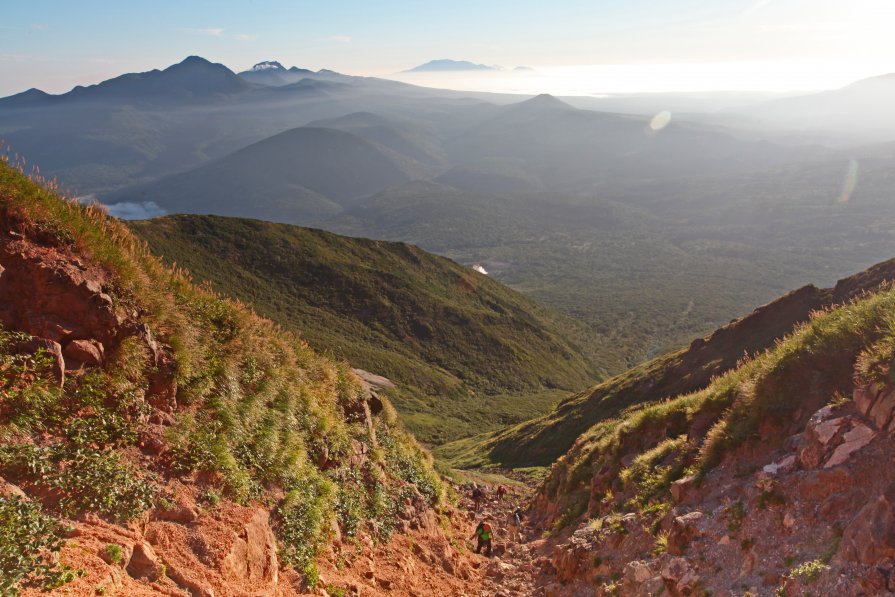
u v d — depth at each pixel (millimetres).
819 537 8906
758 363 16797
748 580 9242
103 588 6871
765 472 10969
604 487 20312
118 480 8984
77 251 11383
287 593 10531
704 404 17406
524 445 91312
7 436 8414
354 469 17469
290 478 13375
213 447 11398
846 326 13188
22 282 10070
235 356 14695
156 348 11914
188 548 8953
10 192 10617
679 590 10258
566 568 15273
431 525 19797
